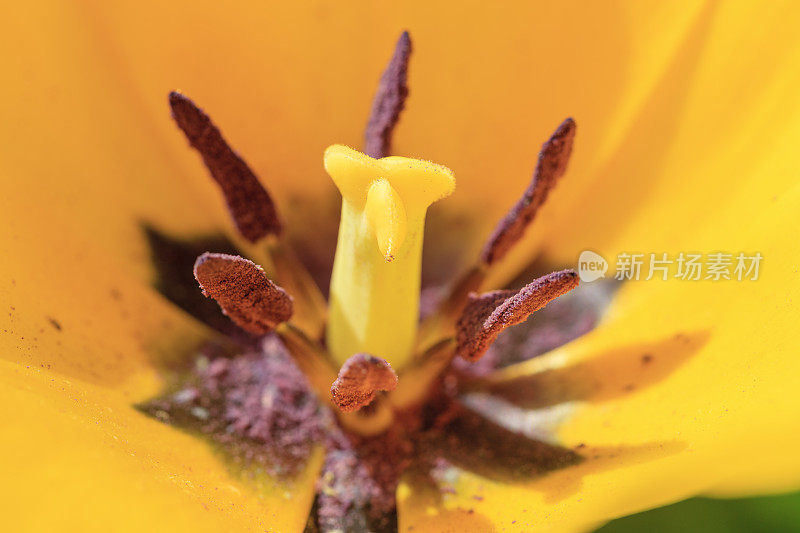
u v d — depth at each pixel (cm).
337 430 24
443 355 24
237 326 25
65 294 23
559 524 21
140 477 21
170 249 25
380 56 26
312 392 25
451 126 26
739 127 24
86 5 24
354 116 26
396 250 22
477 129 26
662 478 21
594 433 23
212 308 25
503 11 25
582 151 26
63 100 24
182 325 25
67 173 24
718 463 20
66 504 20
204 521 21
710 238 24
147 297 25
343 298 24
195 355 25
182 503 21
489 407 24
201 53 25
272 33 25
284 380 25
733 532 23
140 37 25
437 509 23
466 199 26
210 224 25
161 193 25
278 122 26
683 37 25
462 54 26
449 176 23
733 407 21
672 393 23
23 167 24
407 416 24
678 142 25
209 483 22
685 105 25
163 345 24
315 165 26
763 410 21
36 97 24
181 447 23
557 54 25
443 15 25
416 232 23
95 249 24
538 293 23
